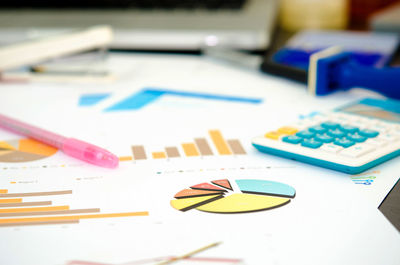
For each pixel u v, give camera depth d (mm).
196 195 470
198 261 401
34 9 910
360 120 569
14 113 635
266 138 542
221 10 867
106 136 576
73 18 874
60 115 630
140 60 871
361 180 490
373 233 425
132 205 459
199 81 749
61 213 450
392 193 471
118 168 514
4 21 867
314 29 1001
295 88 719
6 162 525
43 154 541
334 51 695
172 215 447
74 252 411
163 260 403
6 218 445
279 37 950
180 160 527
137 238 423
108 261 403
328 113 591
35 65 761
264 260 402
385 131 544
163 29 833
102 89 719
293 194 470
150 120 616
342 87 683
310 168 511
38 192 476
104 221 440
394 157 526
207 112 639
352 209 451
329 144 521
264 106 655
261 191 475
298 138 532
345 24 1021
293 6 1002
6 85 737
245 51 878
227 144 559
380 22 925
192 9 874
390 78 637
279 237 422
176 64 846
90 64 765
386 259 404
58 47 725
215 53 856
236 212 448
